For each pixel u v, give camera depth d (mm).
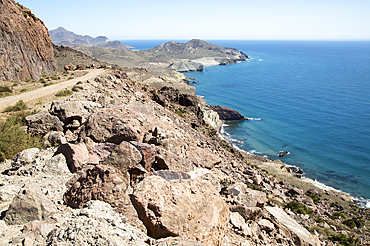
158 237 7824
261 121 122250
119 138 15352
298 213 22219
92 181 9117
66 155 12406
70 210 8578
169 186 8953
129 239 7070
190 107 66000
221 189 15875
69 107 18484
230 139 97625
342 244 17672
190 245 7164
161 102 51781
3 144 14633
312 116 130625
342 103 156875
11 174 11656
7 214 8203
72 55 149375
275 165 62938
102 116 16516
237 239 10883
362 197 57625
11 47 51562
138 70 191250
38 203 8469
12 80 47906
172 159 13688
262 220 13781
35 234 7129
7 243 7004
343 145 92562
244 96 179125
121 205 8297
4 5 56156
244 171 28922
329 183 64562
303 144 93188
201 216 8742
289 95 181250
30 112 22812
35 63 57188
